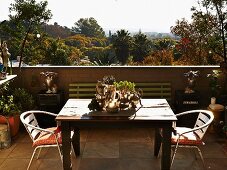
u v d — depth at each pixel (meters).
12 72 5.45
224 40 5.87
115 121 3.20
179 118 5.07
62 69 5.48
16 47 6.00
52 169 3.76
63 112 3.44
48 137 3.60
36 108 5.26
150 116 3.28
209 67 5.47
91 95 5.48
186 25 9.18
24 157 4.11
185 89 5.29
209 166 3.80
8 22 5.68
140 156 4.09
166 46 13.29
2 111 4.85
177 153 4.17
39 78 5.50
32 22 5.76
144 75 5.50
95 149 4.34
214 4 5.80
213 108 4.90
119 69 5.48
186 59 9.25
